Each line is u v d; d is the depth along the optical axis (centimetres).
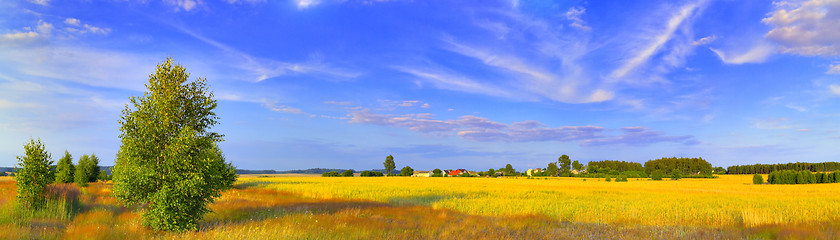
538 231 1669
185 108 1766
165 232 1556
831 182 8706
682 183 8744
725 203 3166
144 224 1617
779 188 6259
